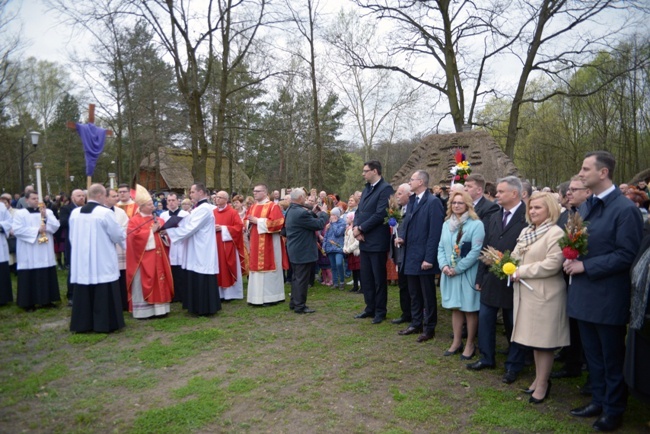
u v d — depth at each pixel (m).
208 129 19.50
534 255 3.76
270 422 3.53
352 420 3.55
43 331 6.02
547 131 25.97
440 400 3.88
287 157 27.02
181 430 3.40
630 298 3.29
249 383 4.23
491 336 4.48
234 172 31.02
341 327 6.03
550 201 3.82
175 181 32.09
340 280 8.85
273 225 7.26
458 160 6.59
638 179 5.14
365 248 6.14
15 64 21.12
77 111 35.16
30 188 9.30
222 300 7.71
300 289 6.83
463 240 4.61
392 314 6.69
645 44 19.27
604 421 3.34
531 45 15.94
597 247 3.38
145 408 3.79
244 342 5.45
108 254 5.86
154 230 6.57
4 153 26.23
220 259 7.52
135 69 20.41
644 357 3.10
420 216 5.32
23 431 3.44
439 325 6.11
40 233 7.16
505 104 28.16
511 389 4.08
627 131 23.36
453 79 16.34
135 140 23.88
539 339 3.67
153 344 5.39
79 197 8.25
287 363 4.75
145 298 6.47
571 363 4.35
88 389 4.17
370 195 6.14
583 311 3.40
